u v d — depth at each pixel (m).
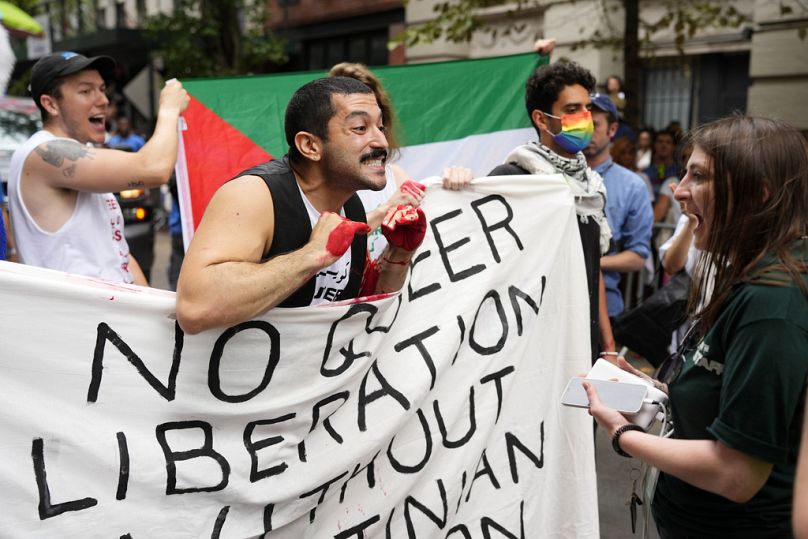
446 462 2.82
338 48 17.81
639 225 4.44
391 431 2.61
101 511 2.15
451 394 2.85
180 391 2.23
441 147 4.33
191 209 3.86
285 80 4.02
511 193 2.99
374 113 2.22
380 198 3.41
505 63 4.41
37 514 2.08
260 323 2.28
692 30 8.06
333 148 2.18
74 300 2.10
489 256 2.95
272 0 18.94
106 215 3.11
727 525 1.99
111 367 2.15
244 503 2.33
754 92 8.76
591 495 3.03
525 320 2.99
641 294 6.91
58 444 2.10
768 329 1.77
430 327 2.80
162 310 2.19
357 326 2.43
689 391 2.01
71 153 2.87
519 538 2.98
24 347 2.06
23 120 8.48
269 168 2.21
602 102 4.32
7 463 2.05
